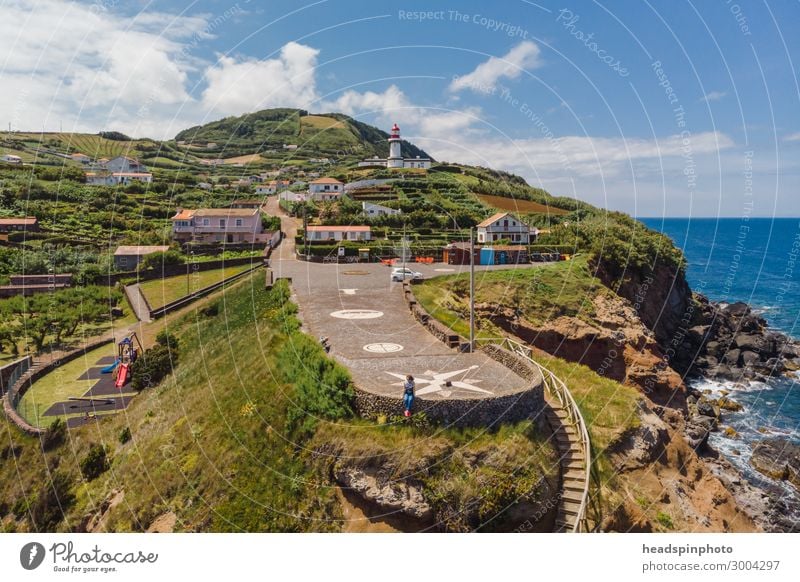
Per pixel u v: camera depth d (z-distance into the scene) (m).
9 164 100.50
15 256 58.50
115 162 115.56
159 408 24.92
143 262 57.09
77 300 47.22
